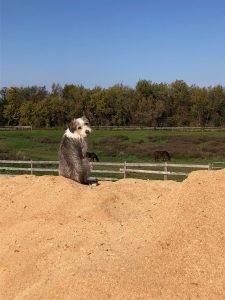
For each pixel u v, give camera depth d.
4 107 86.75
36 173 24.33
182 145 44.78
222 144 44.16
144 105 82.94
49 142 51.00
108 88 87.94
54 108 81.44
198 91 83.94
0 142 49.00
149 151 41.12
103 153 40.78
